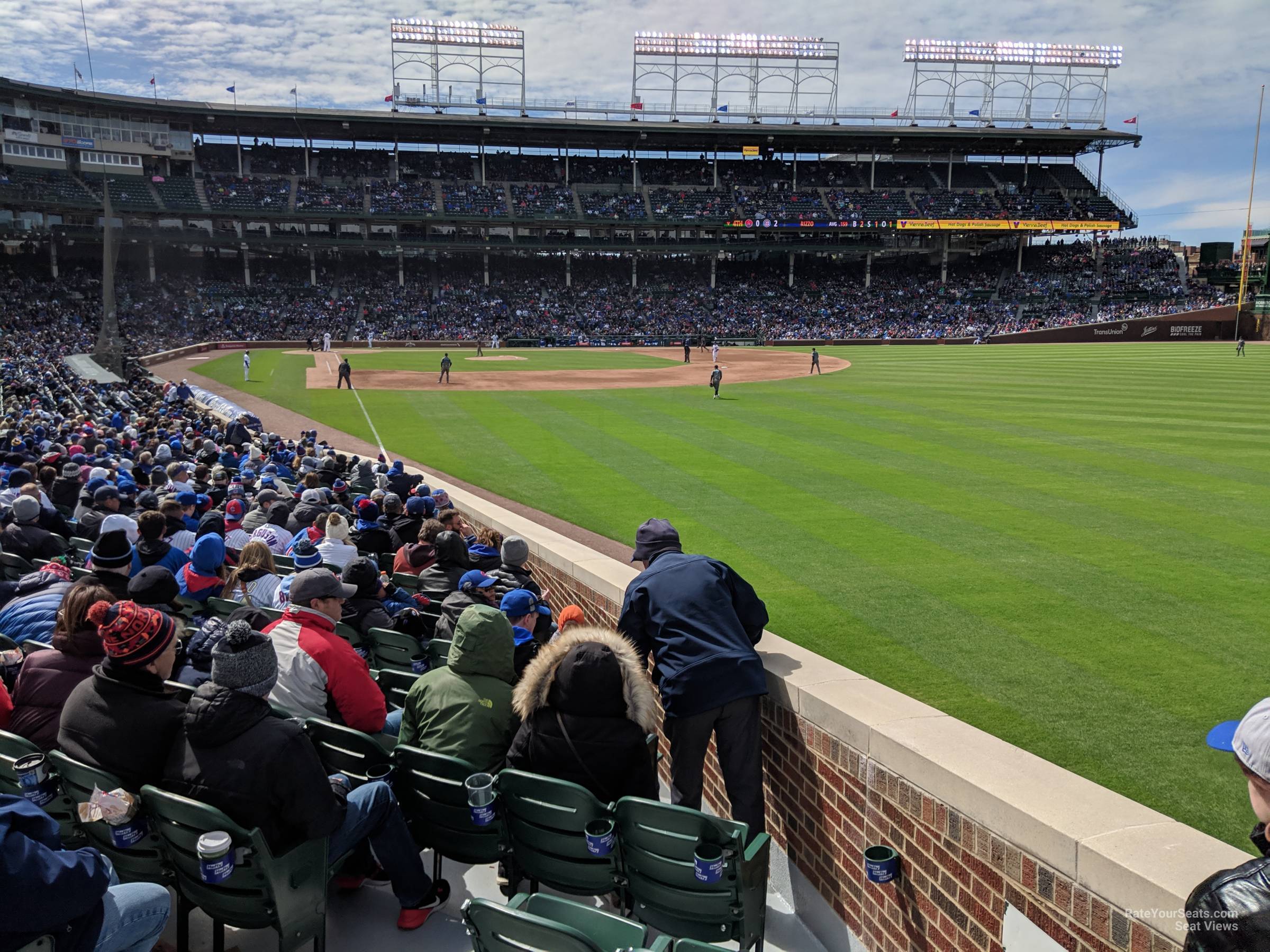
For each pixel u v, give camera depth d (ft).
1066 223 263.08
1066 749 17.34
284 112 238.68
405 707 15.29
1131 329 233.35
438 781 13.66
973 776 10.70
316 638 15.79
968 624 25.96
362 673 16.15
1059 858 9.34
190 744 11.80
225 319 226.79
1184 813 14.65
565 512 46.29
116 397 91.91
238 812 11.46
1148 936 8.34
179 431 63.62
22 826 8.84
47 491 41.04
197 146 254.88
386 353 202.90
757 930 12.62
